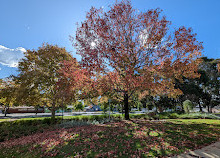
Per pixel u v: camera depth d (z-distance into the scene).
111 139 7.12
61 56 20.08
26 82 16.72
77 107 43.09
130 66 12.44
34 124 15.45
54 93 17.83
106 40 13.05
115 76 13.88
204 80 30.58
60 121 16.02
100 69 12.93
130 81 11.91
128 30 14.35
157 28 13.21
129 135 7.69
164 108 32.16
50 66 18.67
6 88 17.39
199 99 33.25
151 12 13.00
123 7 13.85
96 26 13.24
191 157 4.61
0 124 14.01
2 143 8.70
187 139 6.83
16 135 10.61
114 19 13.96
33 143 7.75
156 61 13.12
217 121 13.99
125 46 13.88
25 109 47.47
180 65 11.77
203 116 18.44
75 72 13.58
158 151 5.27
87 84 13.80
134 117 20.55
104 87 13.12
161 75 13.45
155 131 8.42
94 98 17.95
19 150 6.67
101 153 5.29
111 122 13.85
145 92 21.06
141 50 13.98
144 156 4.86
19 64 17.94
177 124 11.39
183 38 12.01
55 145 6.76
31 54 18.77
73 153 5.54
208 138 7.02
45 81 17.39
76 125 12.98
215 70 31.22
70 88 14.88
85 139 7.32
